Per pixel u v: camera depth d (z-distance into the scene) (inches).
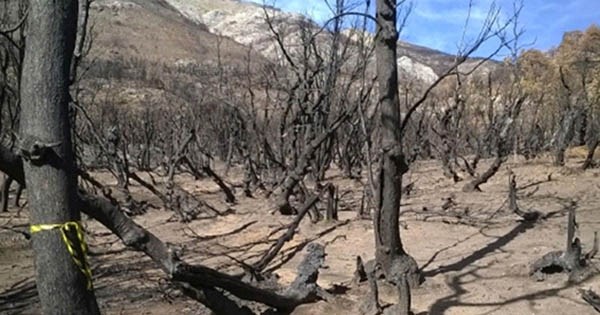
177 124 895.1
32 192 121.7
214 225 426.0
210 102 998.4
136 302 245.4
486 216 378.3
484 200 444.1
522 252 287.1
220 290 203.6
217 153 1007.6
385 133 240.4
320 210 429.7
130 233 152.9
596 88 791.1
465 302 220.5
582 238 307.3
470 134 895.7
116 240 384.5
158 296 254.1
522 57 896.3
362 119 257.0
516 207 373.4
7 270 315.0
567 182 491.2
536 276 243.4
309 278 219.1
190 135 613.9
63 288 121.8
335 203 389.4
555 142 676.1
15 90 497.4
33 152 119.3
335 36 496.1
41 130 120.4
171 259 159.5
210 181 712.4
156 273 297.4
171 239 384.8
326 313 209.9
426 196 492.4
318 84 527.8
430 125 890.7
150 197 595.5
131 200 499.2
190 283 169.9
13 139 378.3
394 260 241.6
